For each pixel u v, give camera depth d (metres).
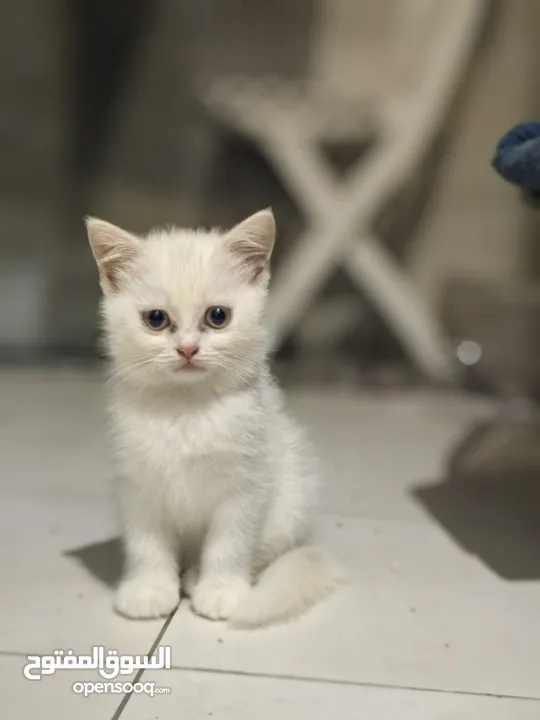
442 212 1.12
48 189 1.25
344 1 1.09
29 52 1.22
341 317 1.15
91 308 1.19
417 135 0.95
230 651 0.40
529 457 0.73
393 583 0.48
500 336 1.02
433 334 1.02
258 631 0.42
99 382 1.00
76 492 0.63
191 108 1.20
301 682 0.38
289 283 0.98
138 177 1.24
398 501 0.62
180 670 0.39
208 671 0.39
